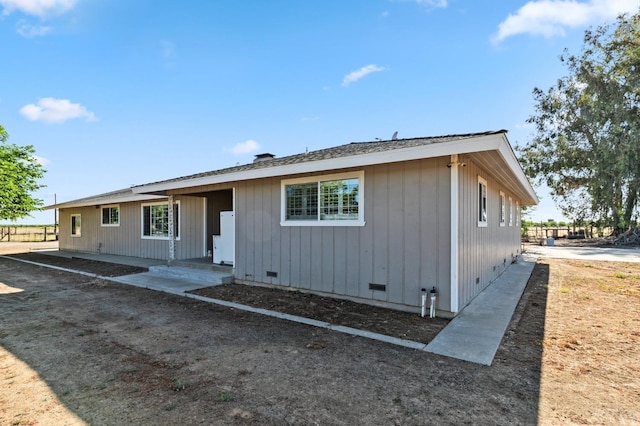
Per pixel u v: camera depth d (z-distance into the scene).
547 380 3.07
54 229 31.53
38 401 2.70
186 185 8.60
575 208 26.31
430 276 5.20
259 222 7.59
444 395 2.78
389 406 2.61
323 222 6.46
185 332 4.52
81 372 3.26
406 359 3.55
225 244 9.15
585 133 24.05
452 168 4.99
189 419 2.42
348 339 4.19
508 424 2.37
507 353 3.73
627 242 22.62
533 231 32.34
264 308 5.71
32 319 5.21
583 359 3.57
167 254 12.54
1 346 4.00
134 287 7.86
